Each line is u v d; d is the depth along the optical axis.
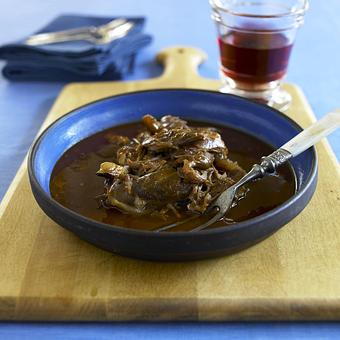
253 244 0.42
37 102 0.71
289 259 0.44
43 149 0.50
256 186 0.48
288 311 0.41
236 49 0.65
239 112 0.57
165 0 1.03
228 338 0.41
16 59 0.75
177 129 0.51
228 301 0.41
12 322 0.42
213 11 0.67
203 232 0.40
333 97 0.70
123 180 0.47
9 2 1.03
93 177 0.50
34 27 0.91
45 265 0.44
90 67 0.73
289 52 0.66
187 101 0.58
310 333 0.41
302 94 0.69
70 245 0.46
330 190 0.51
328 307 0.41
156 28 0.91
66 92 0.69
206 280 0.42
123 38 0.78
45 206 0.43
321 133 0.49
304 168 0.48
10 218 0.48
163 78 0.72
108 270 0.43
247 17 0.64
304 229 0.47
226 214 0.46
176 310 0.41
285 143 0.52
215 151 0.50
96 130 0.56
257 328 0.41
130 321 0.42
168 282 0.42
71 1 1.03
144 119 0.55
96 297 0.41
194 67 0.75
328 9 0.98
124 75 0.76
